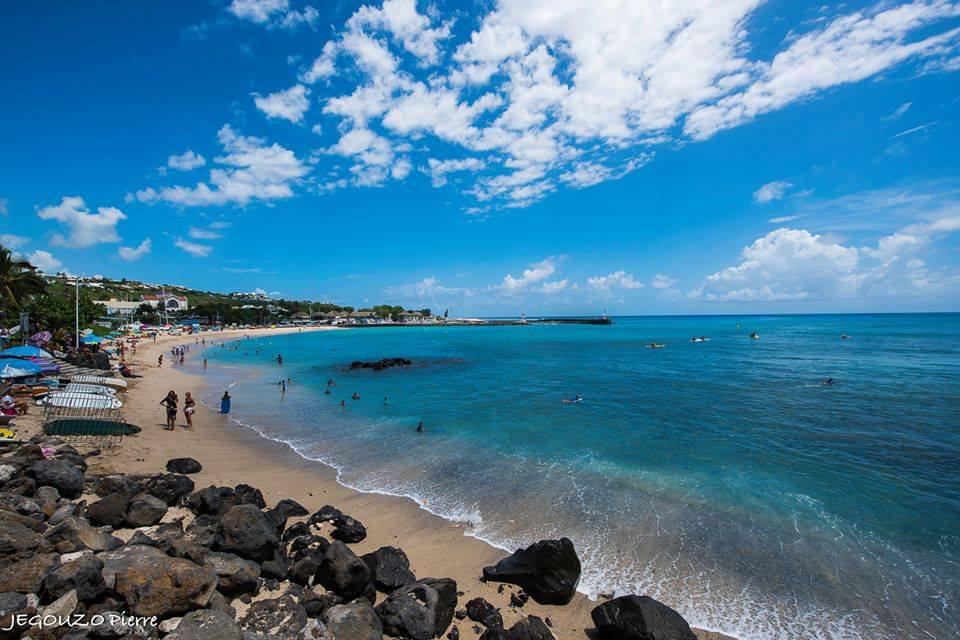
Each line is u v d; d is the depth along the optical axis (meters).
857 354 58.31
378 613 7.88
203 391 33.09
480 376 42.41
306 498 13.70
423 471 16.31
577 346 82.81
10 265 45.56
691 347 75.81
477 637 7.89
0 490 10.45
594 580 9.77
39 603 6.47
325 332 148.00
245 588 8.09
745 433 21.33
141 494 11.06
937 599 9.16
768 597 9.22
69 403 16.73
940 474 15.83
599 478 15.63
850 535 11.67
